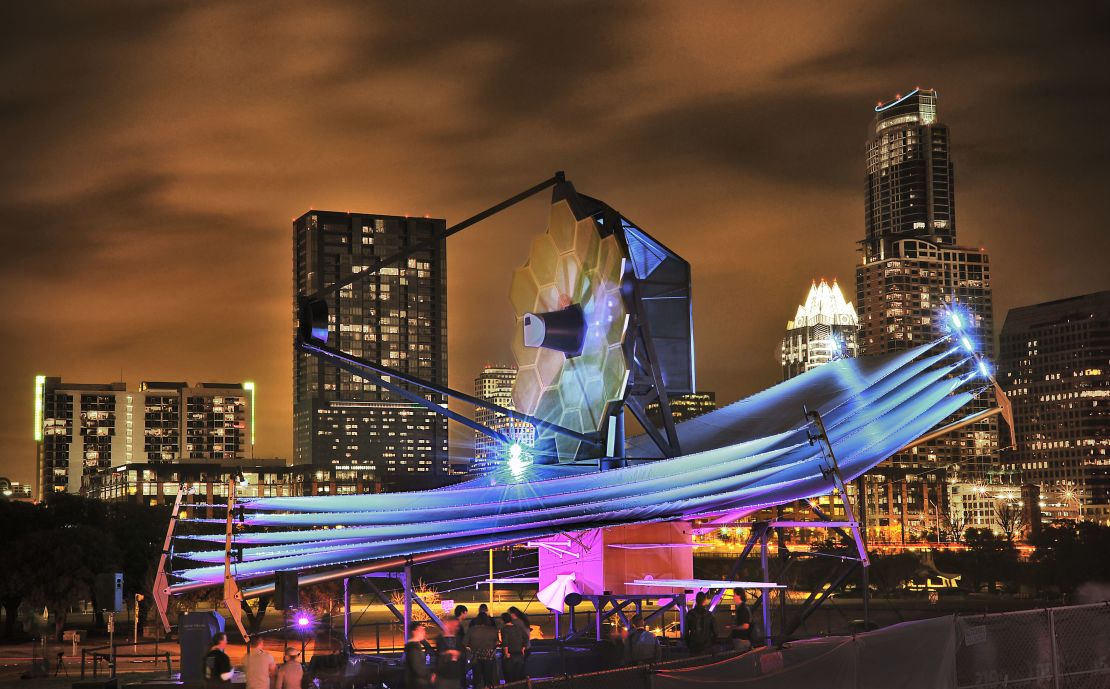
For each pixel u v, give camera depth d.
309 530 31.30
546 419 35.41
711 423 39.72
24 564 114.31
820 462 32.31
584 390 33.94
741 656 19.11
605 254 33.09
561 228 35.03
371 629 77.69
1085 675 21.92
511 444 34.91
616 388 32.44
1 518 137.50
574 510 30.38
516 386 36.78
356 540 30.81
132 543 134.38
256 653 23.75
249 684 23.56
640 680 18.81
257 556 31.20
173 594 31.12
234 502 30.33
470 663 25.83
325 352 30.36
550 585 34.59
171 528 30.69
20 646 106.44
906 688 19.61
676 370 34.75
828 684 19.03
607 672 18.67
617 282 32.50
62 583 113.50
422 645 25.61
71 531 119.31
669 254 35.25
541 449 35.09
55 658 82.81
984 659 20.97
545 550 35.09
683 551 34.22
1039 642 21.56
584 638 31.36
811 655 19.22
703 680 18.80
